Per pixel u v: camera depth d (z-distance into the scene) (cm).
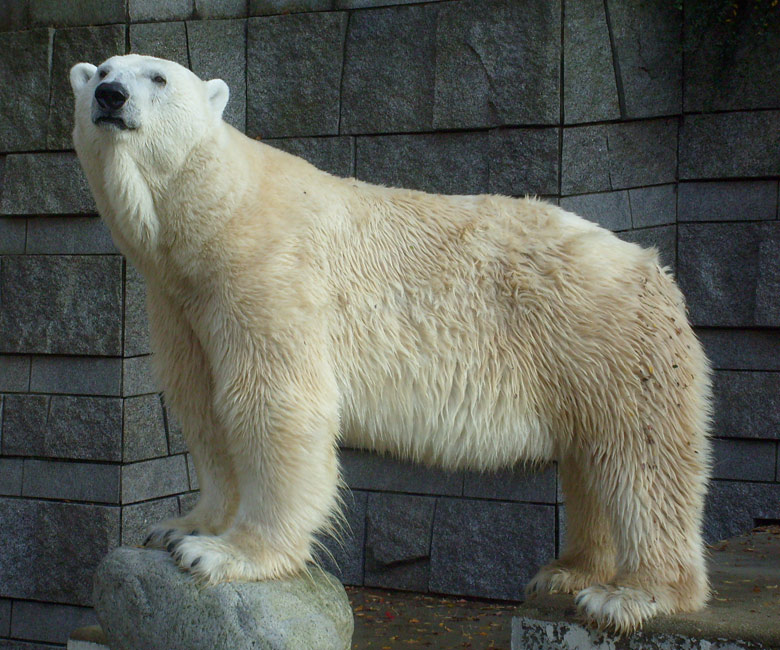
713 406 627
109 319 621
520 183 586
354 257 381
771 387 614
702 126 630
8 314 649
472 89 594
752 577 464
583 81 580
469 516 608
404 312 381
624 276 389
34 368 648
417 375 379
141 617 362
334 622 369
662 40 622
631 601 365
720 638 355
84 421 627
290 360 359
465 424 384
